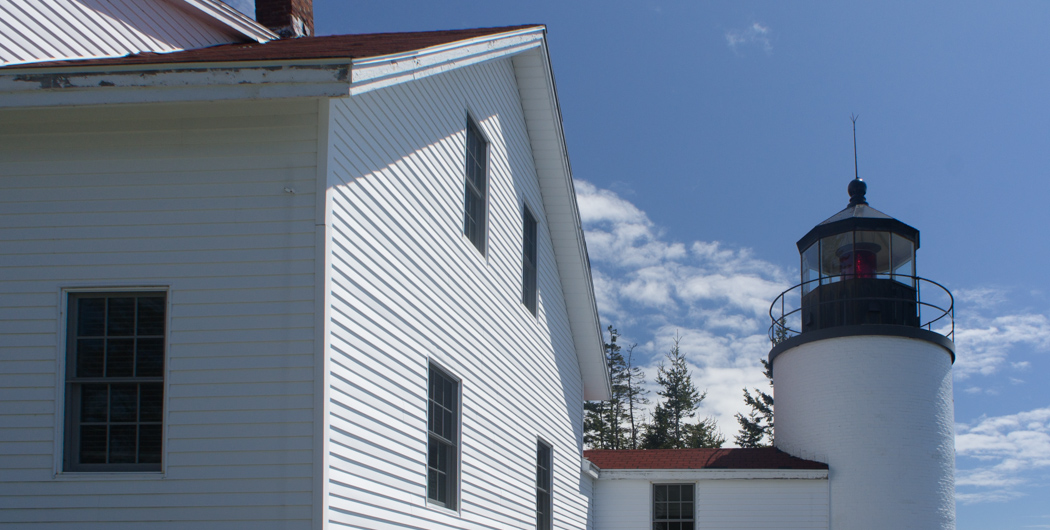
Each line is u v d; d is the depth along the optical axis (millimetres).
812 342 20109
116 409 7473
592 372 17609
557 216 15273
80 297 7617
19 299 7520
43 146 7758
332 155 7645
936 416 19219
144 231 7586
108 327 7586
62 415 7355
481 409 11086
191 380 7328
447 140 10555
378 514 7938
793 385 20484
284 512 7027
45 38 8492
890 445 18734
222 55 7863
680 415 53344
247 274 7445
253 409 7223
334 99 7750
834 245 20641
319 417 7129
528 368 13508
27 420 7332
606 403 52719
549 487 14617
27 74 6980
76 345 7551
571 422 16484
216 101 7078
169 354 7383
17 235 7617
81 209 7645
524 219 14125
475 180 11766
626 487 18938
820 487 18609
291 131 7648
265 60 6977
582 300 16312
